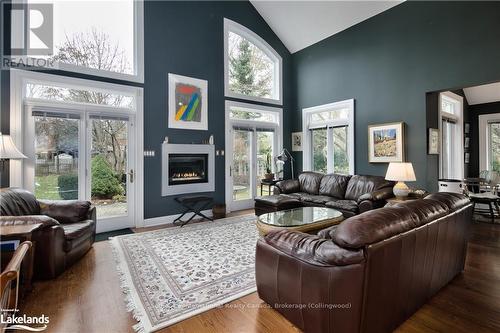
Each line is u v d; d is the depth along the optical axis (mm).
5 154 3057
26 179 3645
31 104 3662
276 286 1856
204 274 2609
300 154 6559
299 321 1719
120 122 4395
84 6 4164
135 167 4473
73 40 4055
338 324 1479
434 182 4539
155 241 3621
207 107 5289
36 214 3113
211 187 5336
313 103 6215
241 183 5965
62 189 3926
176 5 4891
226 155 5574
